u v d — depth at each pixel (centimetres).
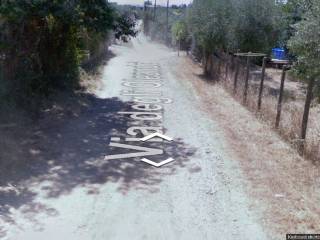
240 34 1656
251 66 2228
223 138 877
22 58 999
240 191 614
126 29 1191
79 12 1004
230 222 524
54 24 1138
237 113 1102
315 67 691
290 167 711
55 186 615
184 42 3228
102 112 1069
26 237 479
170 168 703
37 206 552
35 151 748
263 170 696
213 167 709
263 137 883
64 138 834
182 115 1071
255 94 1276
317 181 652
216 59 1731
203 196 596
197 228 509
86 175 661
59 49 1224
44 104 1020
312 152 749
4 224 503
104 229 502
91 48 1856
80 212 541
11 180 625
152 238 486
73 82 1301
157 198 588
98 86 1408
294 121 918
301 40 707
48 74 1162
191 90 1439
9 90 898
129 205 564
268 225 516
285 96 1378
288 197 593
